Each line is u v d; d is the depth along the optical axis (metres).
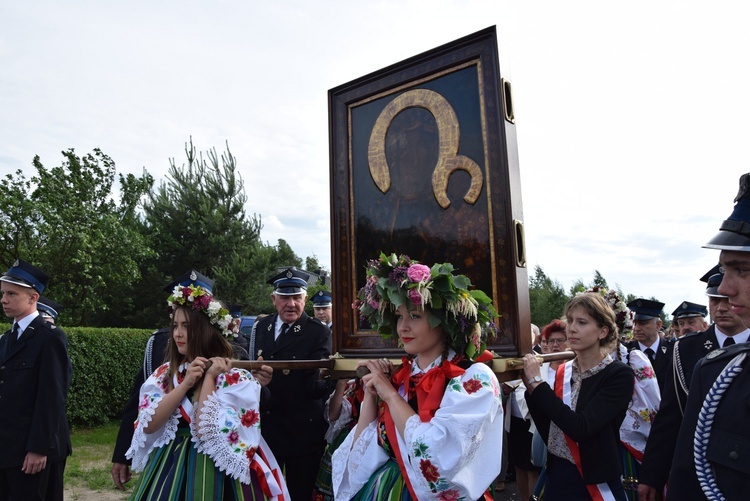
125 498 5.69
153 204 18.81
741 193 1.69
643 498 2.71
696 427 1.74
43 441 3.88
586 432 2.54
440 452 2.00
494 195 2.50
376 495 2.21
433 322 2.21
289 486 3.68
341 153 3.09
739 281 1.62
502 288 2.47
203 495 2.58
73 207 14.84
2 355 4.11
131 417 3.60
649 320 5.73
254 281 18.80
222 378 2.76
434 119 2.75
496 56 2.53
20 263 4.23
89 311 15.39
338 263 3.04
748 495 1.58
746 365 1.71
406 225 2.80
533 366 2.45
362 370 2.53
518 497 5.80
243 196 19.47
